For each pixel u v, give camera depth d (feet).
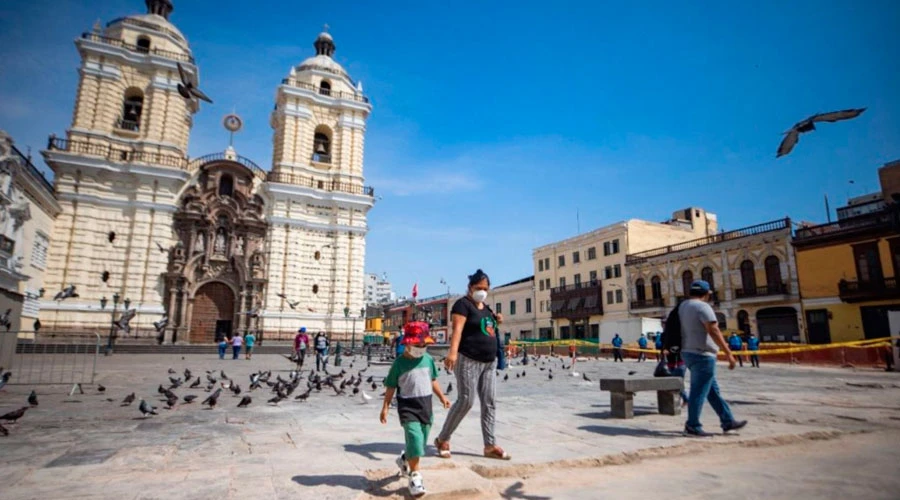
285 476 15.61
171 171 124.57
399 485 14.56
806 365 83.97
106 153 122.11
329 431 23.61
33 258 104.88
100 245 118.73
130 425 25.32
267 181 137.90
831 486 15.16
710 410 29.76
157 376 56.70
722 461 18.39
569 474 16.65
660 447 19.38
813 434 22.06
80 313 113.60
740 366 83.61
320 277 139.03
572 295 187.32
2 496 13.61
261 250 135.13
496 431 23.29
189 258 126.00
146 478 15.40
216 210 131.64
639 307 160.76
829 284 115.14
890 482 15.55
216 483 14.85
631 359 112.47
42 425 25.25
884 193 116.78
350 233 144.25
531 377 59.67
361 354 122.21
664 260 154.71
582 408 31.37
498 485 15.42
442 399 16.65
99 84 124.26
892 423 25.11
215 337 128.47
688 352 22.36
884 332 105.60
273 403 33.91
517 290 219.82
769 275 127.85
